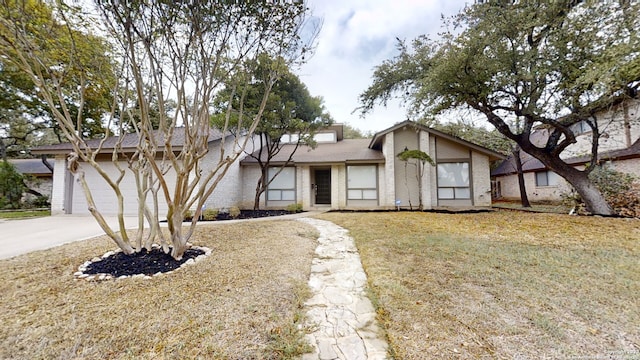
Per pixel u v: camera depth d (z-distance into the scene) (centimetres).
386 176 1330
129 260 456
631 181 1003
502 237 676
